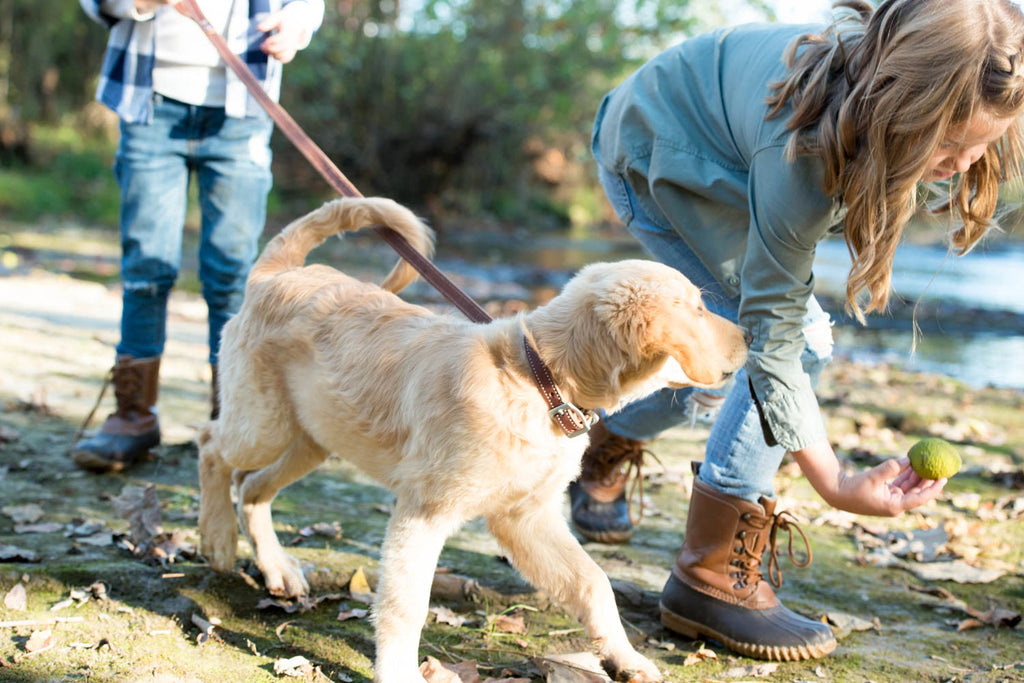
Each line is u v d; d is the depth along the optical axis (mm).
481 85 17734
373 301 2652
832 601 3010
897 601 3025
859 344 8742
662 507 3852
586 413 2316
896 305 10703
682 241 2826
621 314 2201
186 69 3463
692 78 2713
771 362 2367
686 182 2613
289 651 2467
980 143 2041
